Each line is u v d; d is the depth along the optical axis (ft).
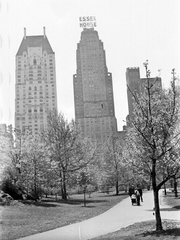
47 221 60.03
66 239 42.45
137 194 94.94
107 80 504.02
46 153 118.01
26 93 429.38
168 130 43.47
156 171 45.37
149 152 44.01
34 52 439.63
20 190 100.48
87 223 57.62
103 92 499.51
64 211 78.18
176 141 43.78
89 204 105.50
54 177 125.49
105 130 483.92
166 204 91.09
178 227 44.42
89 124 489.26
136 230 45.39
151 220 54.90
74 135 138.51
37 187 113.19
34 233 47.88
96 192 222.28
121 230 47.21
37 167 110.93
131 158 45.70
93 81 507.71
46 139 135.13
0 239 43.21
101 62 513.45
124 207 89.10
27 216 64.54
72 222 59.52
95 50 520.42
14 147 109.60
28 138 114.93
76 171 132.57
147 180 47.85
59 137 134.41
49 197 147.33
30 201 95.25
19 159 108.99
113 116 492.95
